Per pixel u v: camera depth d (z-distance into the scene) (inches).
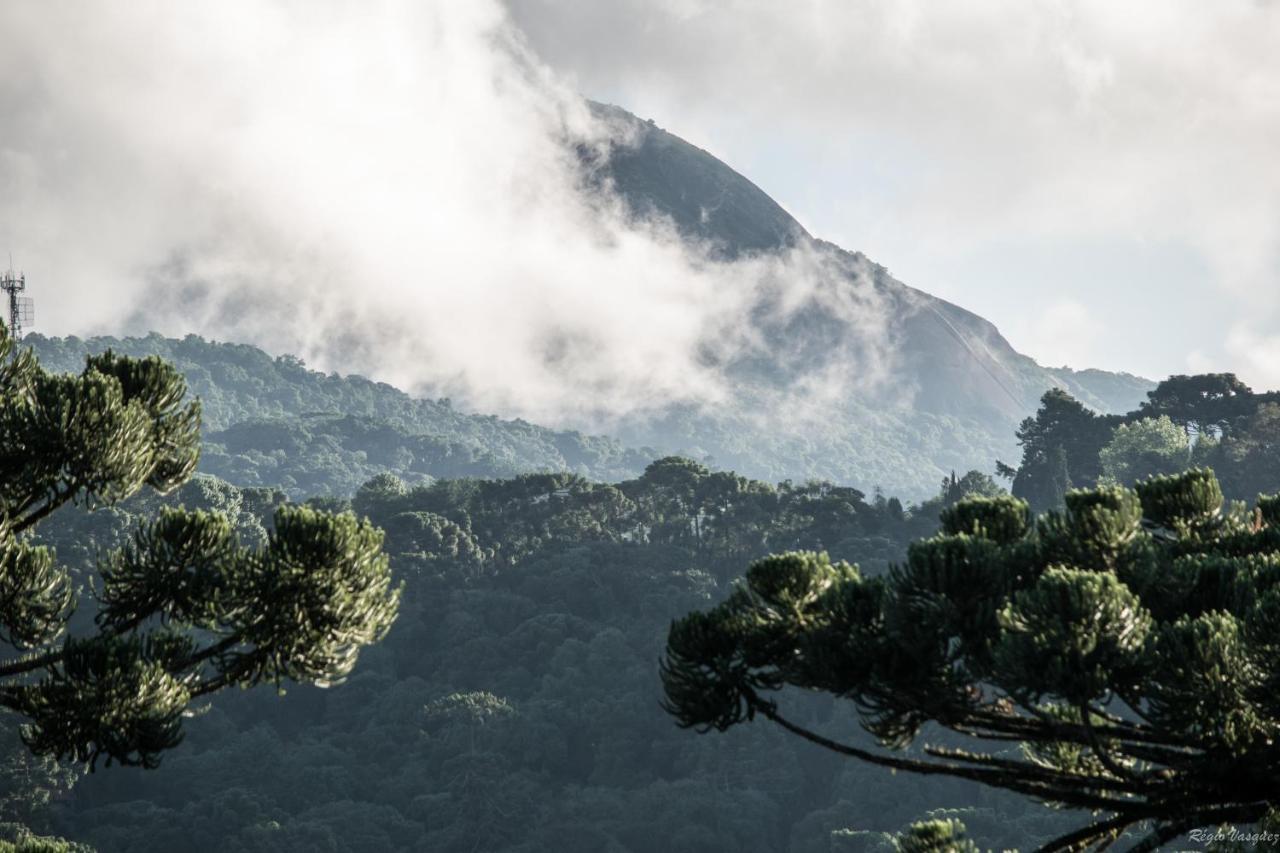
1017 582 448.5
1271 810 395.5
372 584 473.7
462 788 4249.5
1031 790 416.2
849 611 438.0
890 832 3646.7
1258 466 4527.6
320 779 4402.1
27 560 485.4
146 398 523.8
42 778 3988.7
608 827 4180.6
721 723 457.4
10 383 494.6
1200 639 368.5
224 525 497.4
